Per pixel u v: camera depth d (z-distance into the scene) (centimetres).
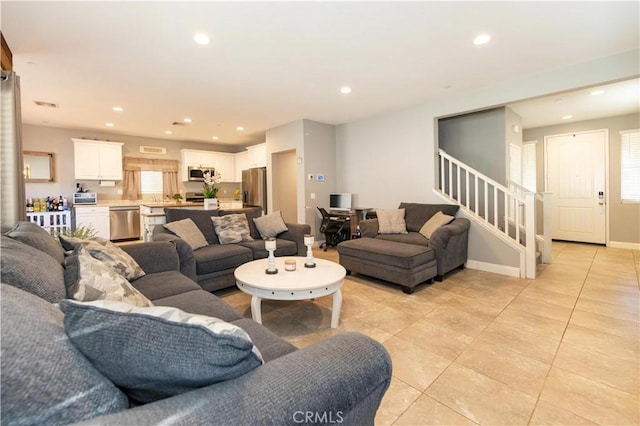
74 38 265
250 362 74
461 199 526
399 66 336
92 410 64
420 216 452
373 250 357
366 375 83
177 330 68
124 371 69
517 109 510
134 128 635
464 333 238
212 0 216
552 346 216
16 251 120
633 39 283
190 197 798
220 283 319
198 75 351
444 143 549
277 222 416
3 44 263
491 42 285
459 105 439
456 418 150
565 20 250
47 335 66
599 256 493
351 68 338
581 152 597
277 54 301
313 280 238
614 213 566
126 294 138
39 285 109
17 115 266
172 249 259
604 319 258
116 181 699
